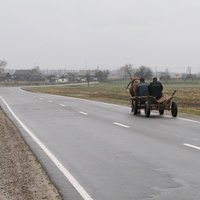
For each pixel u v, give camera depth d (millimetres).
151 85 23594
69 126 18859
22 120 22141
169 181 8391
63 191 7828
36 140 14672
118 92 74312
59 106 33062
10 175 9266
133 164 10156
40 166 10156
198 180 8430
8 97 51219
